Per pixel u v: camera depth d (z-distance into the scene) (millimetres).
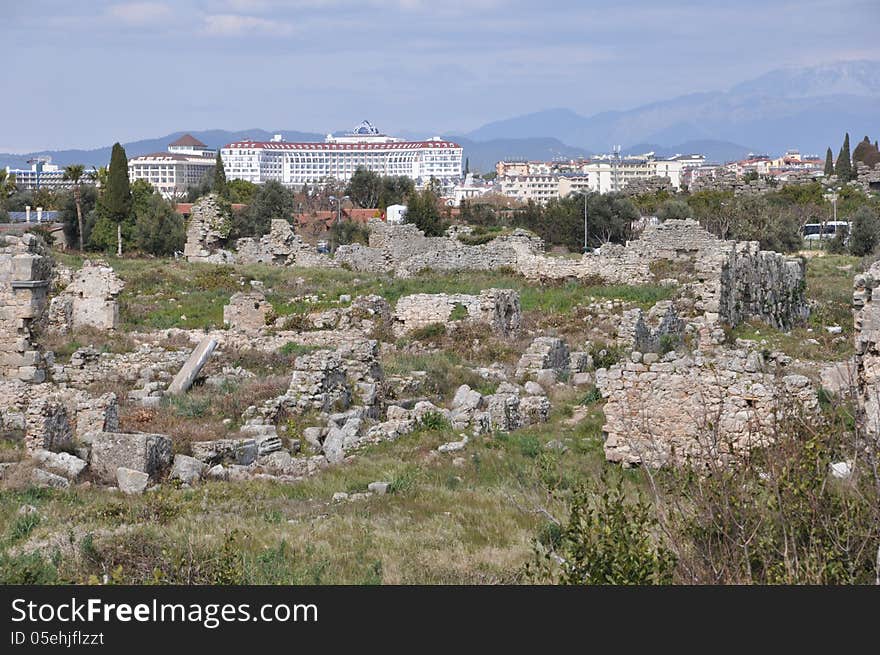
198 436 35375
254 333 55031
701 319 58875
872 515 18250
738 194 179625
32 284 45031
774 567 18031
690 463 22906
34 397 36531
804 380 29125
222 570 21359
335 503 28984
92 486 30453
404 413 38906
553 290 69375
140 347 50531
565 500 26812
